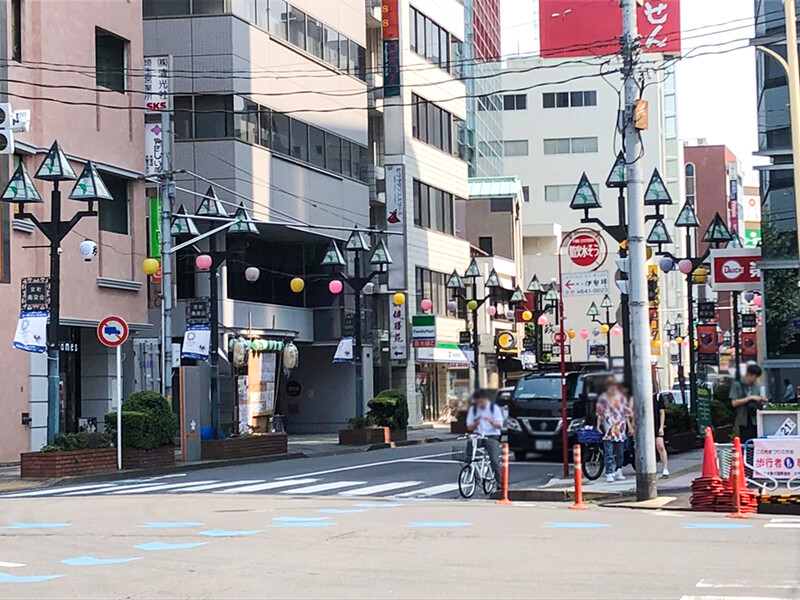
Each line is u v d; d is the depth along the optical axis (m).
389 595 9.80
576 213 97.62
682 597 9.53
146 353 37.16
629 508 18.38
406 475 26.03
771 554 12.20
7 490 23.97
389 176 54.66
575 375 28.36
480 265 67.56
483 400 21.11
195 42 41.16
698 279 38.38
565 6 76.31
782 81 36.47
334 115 49.31
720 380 37.25
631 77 19.27
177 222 33.09
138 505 19.36
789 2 22.62
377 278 53.66
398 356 53.53
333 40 49.47
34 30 31.09
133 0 34.94
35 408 30.80
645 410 18.88
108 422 28.23
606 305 57.41
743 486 17.59
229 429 33.97
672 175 113.56
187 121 41.19
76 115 32.31
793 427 18.98
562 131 98.06
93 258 33.00
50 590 10.47
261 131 43.09
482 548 12.85
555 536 14.02
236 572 11.28
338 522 15.94
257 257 47.81
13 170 30.02
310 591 10.10
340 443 40.75
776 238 36.78
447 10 62.62
